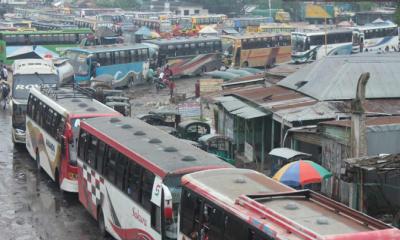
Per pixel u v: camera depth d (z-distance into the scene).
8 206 22.64
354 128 18.78
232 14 122.62
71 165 22.78
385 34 76.56
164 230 15.15
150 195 15.97
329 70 29.83
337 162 21.95
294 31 73.81
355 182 18.50
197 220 14.03
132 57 57.12
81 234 19.95
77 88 28.89
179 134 29.53
